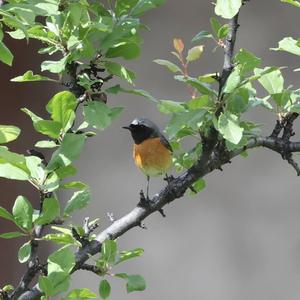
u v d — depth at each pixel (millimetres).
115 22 6012
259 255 13164
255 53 13266
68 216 5508
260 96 12375
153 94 13180
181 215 13352
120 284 13156
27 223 5227
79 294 5316
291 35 13250
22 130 12875
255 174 13289
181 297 13164
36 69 12875
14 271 12781
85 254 5539
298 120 13062
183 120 5445
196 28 13227
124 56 5844
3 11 4734
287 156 6148
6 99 12844
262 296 13094
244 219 13242
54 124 5316
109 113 5543
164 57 13227
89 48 5520
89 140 13266
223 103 5523
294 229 13156
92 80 5797
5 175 5004
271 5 13305
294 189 13203
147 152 7844
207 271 13219
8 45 12727
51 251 12453
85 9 5781
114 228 5785
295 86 13125
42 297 5137
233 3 5164
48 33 5684
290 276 13094
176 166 6641
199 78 5684
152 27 13281
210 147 5738
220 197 13328
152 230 13328
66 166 5219
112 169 13242
